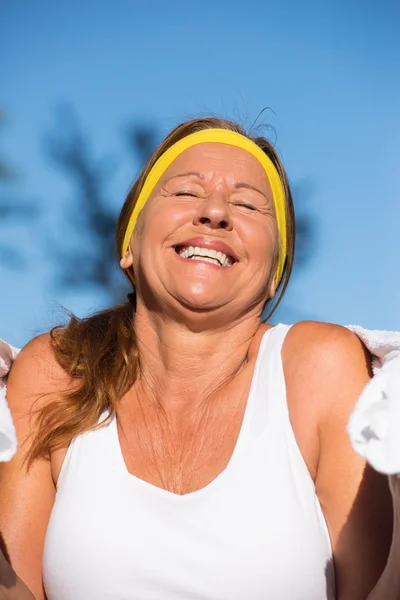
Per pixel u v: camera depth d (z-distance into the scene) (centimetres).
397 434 295
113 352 428
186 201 423
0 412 326
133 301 456
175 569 366
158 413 411
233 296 411
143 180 449
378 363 392
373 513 380
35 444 410
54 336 445
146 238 423
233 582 364
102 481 387
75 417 404
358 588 375
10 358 449
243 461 380
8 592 378
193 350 414
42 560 397
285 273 464
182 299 406
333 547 381
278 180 449
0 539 407
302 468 383
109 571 371
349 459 383
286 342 410
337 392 389
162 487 389
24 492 411
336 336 402
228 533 367
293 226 462
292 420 390
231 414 402
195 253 425
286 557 366
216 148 438
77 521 379
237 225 418
